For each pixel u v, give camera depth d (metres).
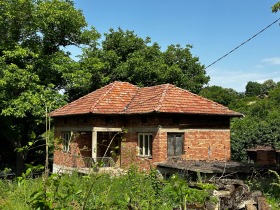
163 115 19.52
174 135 19.88
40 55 26.20
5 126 26.31
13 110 23.16
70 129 23.69
